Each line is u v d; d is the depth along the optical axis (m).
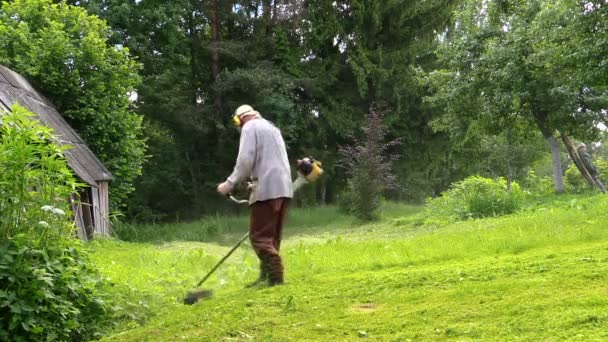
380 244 8.20
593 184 18.91
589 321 3.12
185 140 24.42
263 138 5.17
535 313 3.39
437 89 20.91
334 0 23.91
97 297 4.63
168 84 22.95
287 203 5.27
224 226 17.72
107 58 14.77
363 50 24.22
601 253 4.94
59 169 4.44
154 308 4.95
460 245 6.71
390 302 4.10
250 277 5.95
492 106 17.22
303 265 6.51
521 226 8.21
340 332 3.53
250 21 24.47
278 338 3.53
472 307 3.70
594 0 12.41
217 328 3.89
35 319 3.98
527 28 16.20
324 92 24.27
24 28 13.88
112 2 21.19
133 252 9.68
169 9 22.06
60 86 14.04
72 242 4.66
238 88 22.97
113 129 14.71
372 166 17.66
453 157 28.77
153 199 24.05
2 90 10.78
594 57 12.77
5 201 4.16
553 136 19.16
